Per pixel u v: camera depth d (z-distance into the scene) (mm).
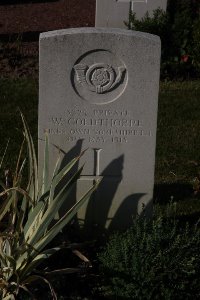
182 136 3484
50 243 2340
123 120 2385
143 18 4484
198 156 3281
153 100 2367
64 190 2119
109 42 2289
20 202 2480
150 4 4516
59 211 2457
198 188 2945
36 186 2230
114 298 2102
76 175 2160
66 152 2402
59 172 2262
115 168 2439
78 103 2350
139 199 2490
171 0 4621
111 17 4555
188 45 4246
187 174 3107
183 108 3811
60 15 5785
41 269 2268
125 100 2361
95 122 2379
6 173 2352
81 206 2311
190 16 4484
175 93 4012
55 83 2318
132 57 2312
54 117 2359
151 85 2348
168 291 2033
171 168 3156
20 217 2158
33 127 3521
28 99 3838
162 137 3461
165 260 2070
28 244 2033
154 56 2314
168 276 2062
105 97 2355
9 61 4391
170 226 2277
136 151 2426
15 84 4043
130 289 2061
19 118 3596
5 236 2047
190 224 2676
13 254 2090
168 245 2133
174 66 4230
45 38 2264
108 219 2506
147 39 2293
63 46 2277
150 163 2443
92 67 2314
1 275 2074
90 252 2400
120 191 2473
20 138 3371
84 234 2516
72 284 2240
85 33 2273
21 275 2113
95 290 2209
